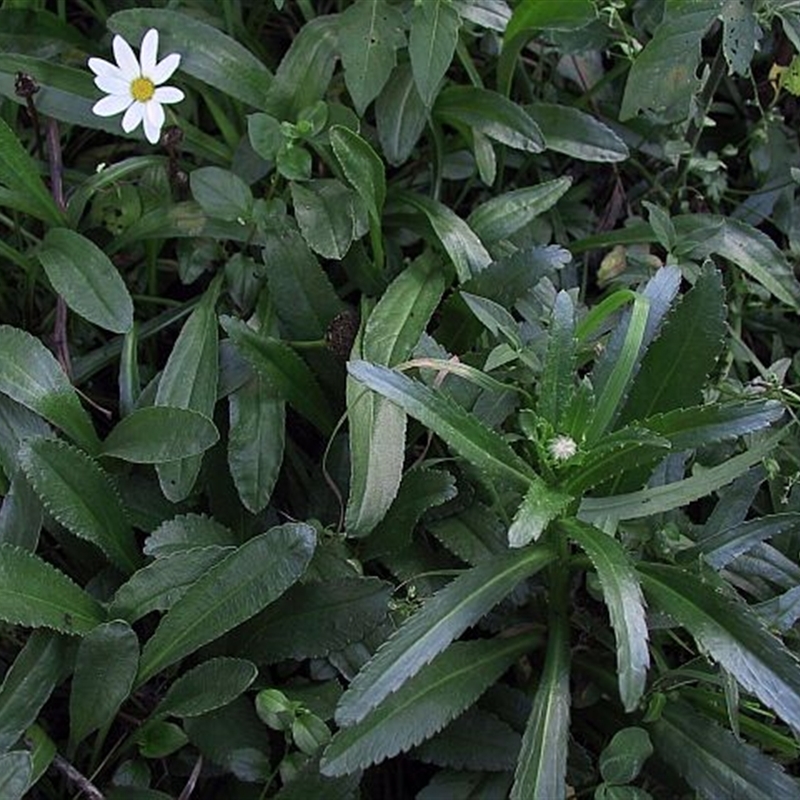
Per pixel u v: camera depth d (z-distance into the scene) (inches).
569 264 29.8
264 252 25.9
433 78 26.2
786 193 31.5
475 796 22.5
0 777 20.0
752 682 20.1
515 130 27.9
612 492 24.2
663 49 27.5
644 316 22.7
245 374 25.5
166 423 24.1
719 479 22.8
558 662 22.4
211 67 27.5
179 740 22.4
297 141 27.6
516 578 21.5
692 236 28.5
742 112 32.7
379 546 24.3
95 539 23.4
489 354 25.3
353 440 23.7
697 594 21.1
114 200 27.5
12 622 21.4
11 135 25.2
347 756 20.4
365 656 23.3
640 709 23.3
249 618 22.9
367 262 27.2
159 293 29.0
